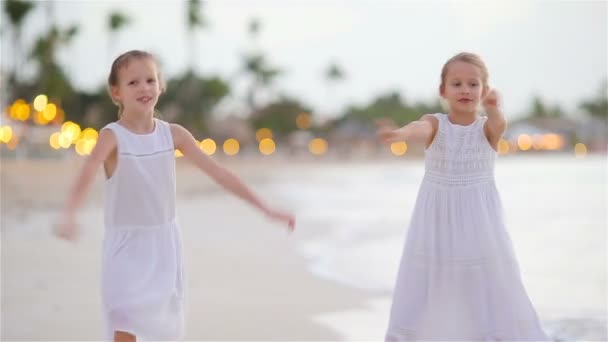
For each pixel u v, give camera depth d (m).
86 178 4.01
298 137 84.44
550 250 10.32
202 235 12.14
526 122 102.06
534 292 7.34
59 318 6.08
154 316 4.05
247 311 6.51
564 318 6.20
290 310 6.53
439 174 4.68
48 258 9.09
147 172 4.16
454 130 4.68
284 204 18.92
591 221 14.48
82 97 64.94
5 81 59.62
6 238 10.80
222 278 8.10
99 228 12.26
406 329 4.61
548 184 28.95
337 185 28.91
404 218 15.15
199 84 71.56
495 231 4.61
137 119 4.25
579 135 97.44
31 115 49.53
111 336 4.02
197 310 6.52
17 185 22.59
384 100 100.06
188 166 47.16
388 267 8.91
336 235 12.18
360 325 6.04
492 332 4.52
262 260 9.39
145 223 4.15
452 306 4.57
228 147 73.81
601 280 7.93
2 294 6.98
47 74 60.75
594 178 33.69
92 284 7.51
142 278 4.06
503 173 40.41
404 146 84.62
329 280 8.02
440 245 4.61
